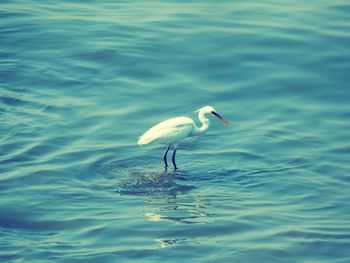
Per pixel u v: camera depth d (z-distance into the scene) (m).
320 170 23.58
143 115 26.94
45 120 26.22
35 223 20.20
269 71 30.20
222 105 27.94
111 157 24.00
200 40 32.25
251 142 25.30
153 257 18.47
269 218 20.53
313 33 32.94
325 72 30.27
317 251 18.97
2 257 18.39
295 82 29.52
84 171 23.12
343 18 34.50
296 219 20.56
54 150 24.31
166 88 28.91
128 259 18.38
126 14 35.16
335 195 22.09
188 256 18.56
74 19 34.41
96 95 28.33
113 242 19.23
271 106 27.94
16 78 29.30
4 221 20.27
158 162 23.97
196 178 22.92
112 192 21.94
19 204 21.06
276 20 34.25
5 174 22.67
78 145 24.69
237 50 31.53
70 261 18.27
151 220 20.27
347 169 23.64
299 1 36.56
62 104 27.48
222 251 18.81
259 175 23.19
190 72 30.11
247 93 28.80
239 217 20.52
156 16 34.78
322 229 20.03
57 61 30.64
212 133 26.08
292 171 23.45
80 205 21.14
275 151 24.75
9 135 25.03
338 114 27.45
